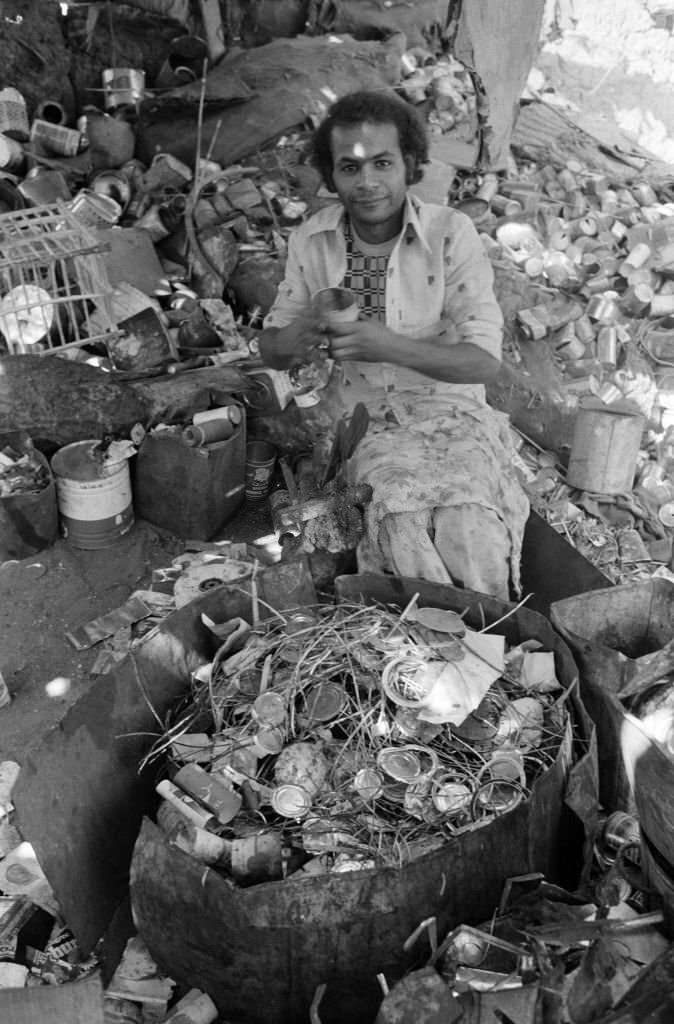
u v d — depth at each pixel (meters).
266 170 5.35
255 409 4.11
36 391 3.79
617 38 9.58
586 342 5.15
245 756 2.52
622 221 6.29
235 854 2.31
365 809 2.42
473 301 3.17
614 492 4.44
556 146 7.11
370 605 2.92
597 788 2.44
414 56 6.59
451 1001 1.98
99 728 2.50
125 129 5.27
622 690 2.54
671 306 5.46
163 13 5.68
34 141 5.17
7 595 3.63
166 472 3.83
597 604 2.78
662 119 9.50
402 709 2.55
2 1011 1.99
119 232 4.58
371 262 3.25
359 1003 2.27
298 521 3.18
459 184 5.87
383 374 3.33
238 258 4.87
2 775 2.89
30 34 5.33
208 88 5.47
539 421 4.82
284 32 6.74
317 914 2.12
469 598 2.85
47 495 3.68
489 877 2.26
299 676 2.64
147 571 3.81
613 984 2.03
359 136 2.92
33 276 4.21
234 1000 2.28
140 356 4.14
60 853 2.39
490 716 2.60
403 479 3.06
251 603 2.88
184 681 2.77
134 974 2.37
